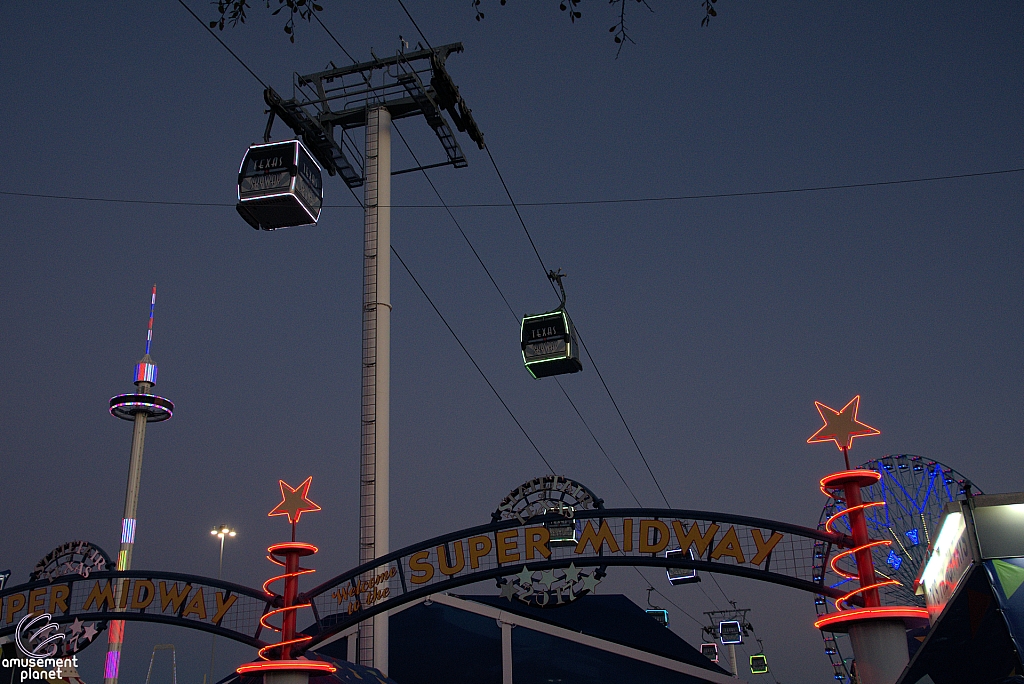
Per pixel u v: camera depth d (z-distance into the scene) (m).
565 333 27.42
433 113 27.58
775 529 16.47
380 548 21.36
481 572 17.98
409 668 35.09
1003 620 12.65
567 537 17.73
